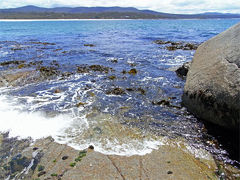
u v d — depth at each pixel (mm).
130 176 3363
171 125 5070
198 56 6574
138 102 6500
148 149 4098
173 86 8055
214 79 4961
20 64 11305
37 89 7703
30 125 5031
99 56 14148
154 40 24516
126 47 18453
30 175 3422
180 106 6098
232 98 4316
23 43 21062
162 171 3482
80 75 9578
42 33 35188
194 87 5574
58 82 8547
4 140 4418
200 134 4672
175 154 3953
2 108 6000
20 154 3951
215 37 6508
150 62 12438
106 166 3584
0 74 9188
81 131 4742
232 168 3617
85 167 3561
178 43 20531
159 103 6359
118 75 9609
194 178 3342
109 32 37281
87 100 6660
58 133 4668
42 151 4027
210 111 4957
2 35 31297
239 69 4469
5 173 3488
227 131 4723
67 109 5973
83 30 42750
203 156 3920
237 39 5199
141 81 8711
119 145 4211
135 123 5148
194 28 51312
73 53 15164
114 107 6109
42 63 11742
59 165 3623
